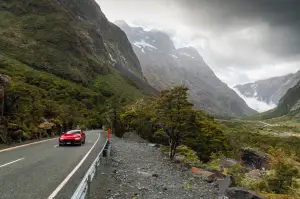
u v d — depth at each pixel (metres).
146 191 10.82
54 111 43.28
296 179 14.37
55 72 154.50
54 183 9.21
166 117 22.98
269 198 10.90
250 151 32.88
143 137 45.88
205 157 30.52
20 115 28.09
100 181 11.59
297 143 78.81
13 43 163.12
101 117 90.75
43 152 17.08
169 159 22.38
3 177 9.44
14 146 19.23
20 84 28.97
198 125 23.72
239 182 14.41
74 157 15.81
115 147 28.12
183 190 11.62
